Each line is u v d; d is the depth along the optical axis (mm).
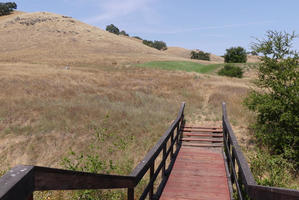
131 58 59688
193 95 20391
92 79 26125
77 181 1986
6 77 21891
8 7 122062
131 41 99750
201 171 7254
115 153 9438
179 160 8328
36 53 60188
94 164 5871
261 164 6547
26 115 13211
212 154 9023
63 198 5219
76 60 51844
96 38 88188
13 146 10625
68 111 13688
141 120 12969
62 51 65500
